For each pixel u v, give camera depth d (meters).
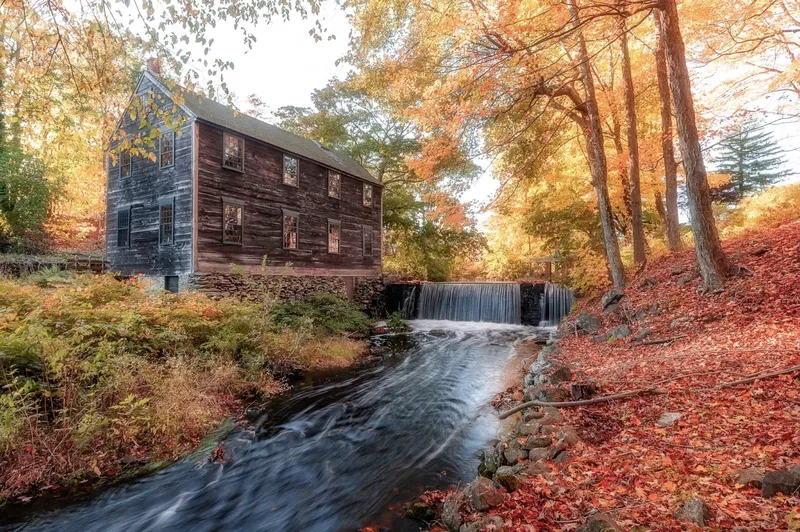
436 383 9.66
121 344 7.11
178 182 14.59
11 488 4.76
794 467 2.92
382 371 10.87
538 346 13.84
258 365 9.38
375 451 6.00
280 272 17.33
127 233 16.47
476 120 11.66
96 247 22.88
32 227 18.20
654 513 2.92
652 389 5.33
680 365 6.10
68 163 20.52
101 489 4.98
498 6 8.25
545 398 5.92
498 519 3.24
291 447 6.21
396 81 13.30
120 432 5.74
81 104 6.17
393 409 7.86
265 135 17.55
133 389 6.59
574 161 19.41
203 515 4.49
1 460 4.96
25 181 17.81
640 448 4.05
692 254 12.70
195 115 13.92
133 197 16.31
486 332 17.75
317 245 19.47
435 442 6.21
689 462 3.61
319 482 5.14
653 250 17.53
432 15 11.16
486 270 37.16
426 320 22.53
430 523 3.97
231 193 15.35
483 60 8.78
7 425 4.86
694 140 9.18
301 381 9.80
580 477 3.70
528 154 15.78
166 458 5.78
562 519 3.10
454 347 14.27
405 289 24.00
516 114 14.58
